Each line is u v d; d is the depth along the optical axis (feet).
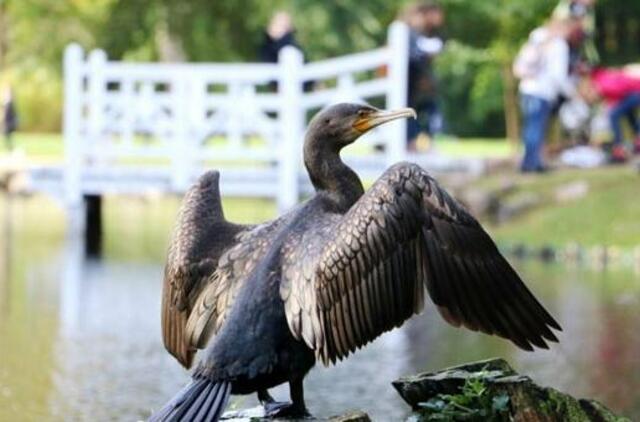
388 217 24.39
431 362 44.29
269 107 74.08
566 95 78.23
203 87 74.90
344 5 146.82
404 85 74.08
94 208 79.41
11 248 75.15
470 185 75.31
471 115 157.69
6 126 120.26
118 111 76.38
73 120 77.05
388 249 24.39
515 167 77.92
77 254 72.69
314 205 25.75
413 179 24.58
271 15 141.69
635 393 39.01
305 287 24.67
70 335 49.16
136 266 67.97
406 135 79.51
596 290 58.18
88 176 77.30
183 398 24.44
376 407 37.27
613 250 67.31
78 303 56.24
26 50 151.64
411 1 145.69
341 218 24.99
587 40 80.74
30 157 118.93
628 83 79.46
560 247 68.44
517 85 137.18
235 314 24.89
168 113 84.48
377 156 74.38
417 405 27.50
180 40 142.72
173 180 75.72
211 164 93.50
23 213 96.68
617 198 71.00
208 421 24.11
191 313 26.00
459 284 24.75
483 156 84.89
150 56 144.15
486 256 24.73
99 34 145.79
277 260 25.09
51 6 148.97
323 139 25.93
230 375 24.67
